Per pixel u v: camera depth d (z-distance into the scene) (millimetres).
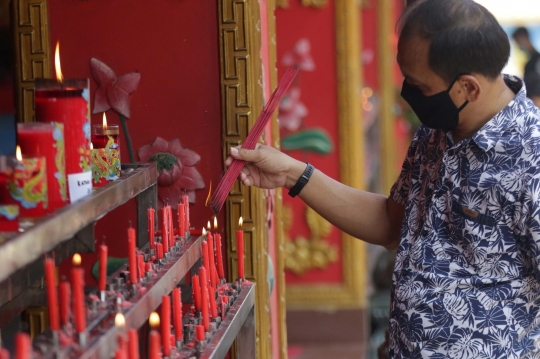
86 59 2379
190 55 2371
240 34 2332
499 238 1850
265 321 2438
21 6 2338
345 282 5512
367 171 7957
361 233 2305
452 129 1958
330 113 5383
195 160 2391
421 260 1937
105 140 1756
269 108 2195
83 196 1504
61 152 1427
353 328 5500
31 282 1852
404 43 1879
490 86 1855
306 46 5332
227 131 2357
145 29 2371
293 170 2242
